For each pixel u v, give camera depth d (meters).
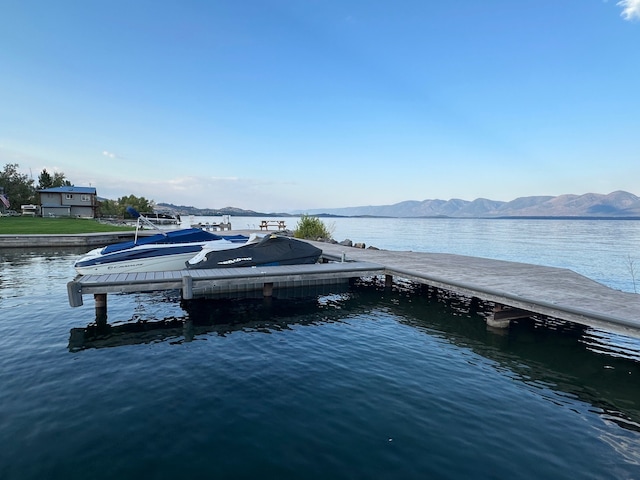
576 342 8.05
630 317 6.71
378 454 4.18
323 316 10.02
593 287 9.50
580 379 6.31
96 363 6.66
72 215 62.56
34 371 6.27
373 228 80.06
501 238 47.44
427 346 7.74
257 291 12.48
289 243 13.36
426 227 88.31
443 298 12.16
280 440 4.41
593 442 4.54
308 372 6.35
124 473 3.82
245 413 5.00
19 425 4.65
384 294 12.73
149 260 12.89
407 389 5.79
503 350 7.57
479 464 4.05
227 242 14.41
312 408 5.16
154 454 4.12
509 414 5.14
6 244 24.84
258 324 9.24
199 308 10.65
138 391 5.60
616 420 5.07
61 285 13.23
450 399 5.52
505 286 9.58
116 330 8.59
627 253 29.06
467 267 12.88
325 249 19.06
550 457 4.21
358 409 5.16
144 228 38.22
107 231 31.92
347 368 6.55
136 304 10.95
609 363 6.99
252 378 6.09
